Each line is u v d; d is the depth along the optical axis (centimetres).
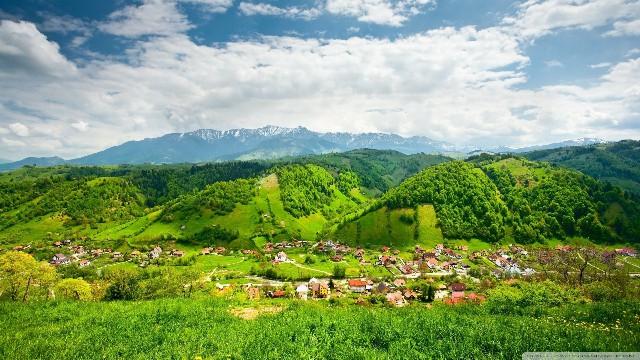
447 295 10325
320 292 10569
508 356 1725
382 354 1767
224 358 1850
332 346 1969
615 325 2470
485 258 16462
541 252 15512
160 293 6241
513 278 11044
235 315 3234
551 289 4409
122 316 2947
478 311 3381
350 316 2786
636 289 5119
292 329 2322
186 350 1994
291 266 15250
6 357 1875
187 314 3034
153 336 2314
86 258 17500
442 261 16025
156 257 17338
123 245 19638
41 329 2538
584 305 3478
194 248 19488
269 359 1780
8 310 3198
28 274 6366
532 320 2661
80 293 7438
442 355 1736
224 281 12912
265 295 10144
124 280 6169
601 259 10319
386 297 9500
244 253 18550
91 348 2052
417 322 2427
